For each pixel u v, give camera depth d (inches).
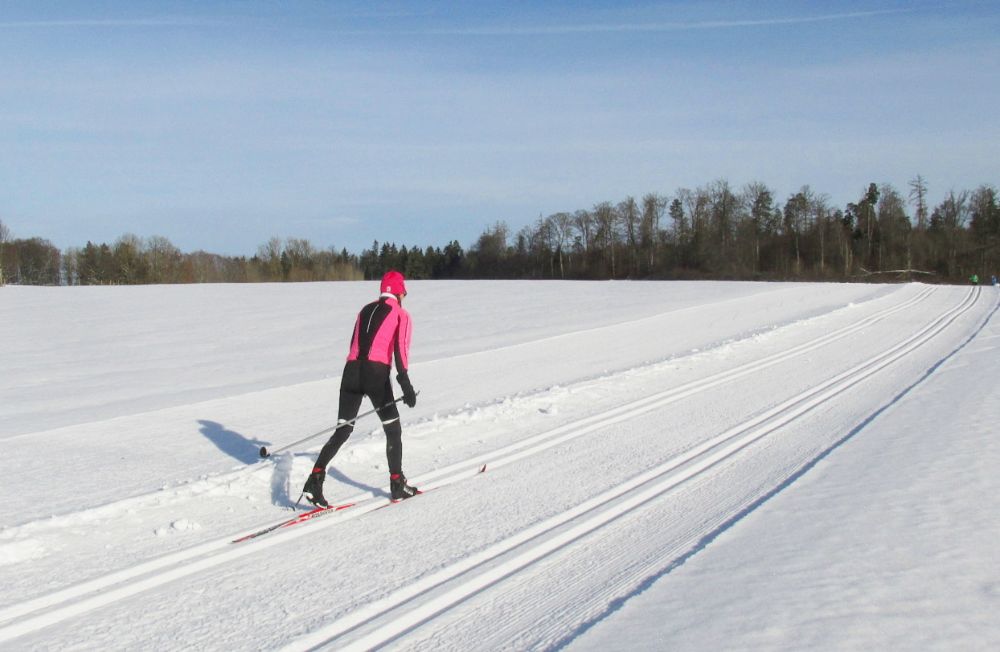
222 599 172.7
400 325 248.2
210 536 214.8
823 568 166.2
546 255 3998.5
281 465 280.2
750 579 164.6
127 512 231.8
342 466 290.7
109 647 150.3
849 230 3545.8
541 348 692.7
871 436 320.5
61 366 665.0
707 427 364.5
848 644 128.6
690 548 196.4
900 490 225.0
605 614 158.4
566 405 414.9
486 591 175.2
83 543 207.6
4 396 510.3
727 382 504.7
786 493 237.8
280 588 178.5
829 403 426.9
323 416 403.9
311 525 224.1
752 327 866.8
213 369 629.3
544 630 153.7
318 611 165.8
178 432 365.1
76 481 277.7
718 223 3604.8
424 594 174.7
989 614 137.1
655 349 682.8
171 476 284.8
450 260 4498.0
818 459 286.2
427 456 307.1
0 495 259.1
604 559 193.2
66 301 1379.2
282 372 595.8
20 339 869.8
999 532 181.8
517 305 1248.2
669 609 153.3
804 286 1646.2
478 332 869.2
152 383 556.4
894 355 647.1
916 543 177.6
